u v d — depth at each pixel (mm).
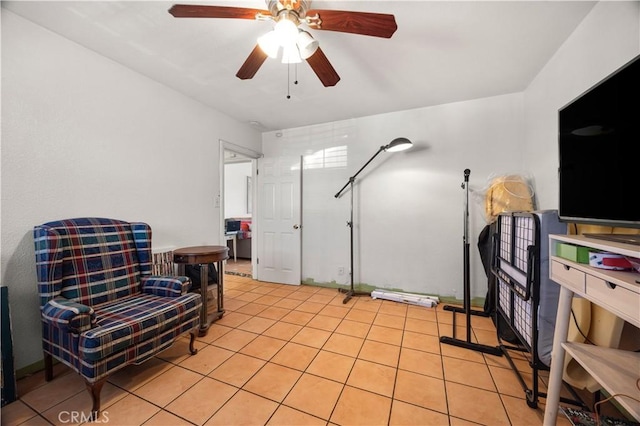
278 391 1522
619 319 1291
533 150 2373
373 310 2738
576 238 1062
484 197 2711
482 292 2816
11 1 1480
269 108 3057
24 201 1632
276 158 3812
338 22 1279
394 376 1656
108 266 1825
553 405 1170
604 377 936
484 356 1875
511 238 1668
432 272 3014
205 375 1669
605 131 1061
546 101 2129
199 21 1647
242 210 5910
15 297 1594
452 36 1775
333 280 3529
